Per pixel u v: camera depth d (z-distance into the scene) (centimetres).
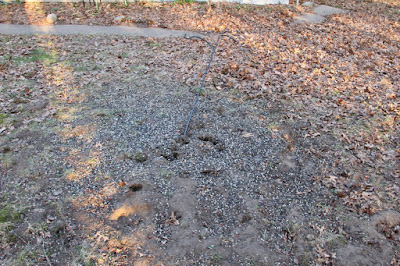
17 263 309
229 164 434
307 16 1130
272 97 590
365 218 370
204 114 532
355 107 578
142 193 381
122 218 356
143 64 692
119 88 593
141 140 466
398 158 460
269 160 446
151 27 942
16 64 667
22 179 398
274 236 346
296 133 502
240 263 318
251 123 518
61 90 581
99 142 459
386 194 404
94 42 801
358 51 841
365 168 442
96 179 401
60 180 399
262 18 1064
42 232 337
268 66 712
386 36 970
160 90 594
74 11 1045
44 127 485
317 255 329
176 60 718
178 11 1080
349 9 1259
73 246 327
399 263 324
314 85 648
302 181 418
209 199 382
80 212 360
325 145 480
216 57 746
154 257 318
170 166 423
